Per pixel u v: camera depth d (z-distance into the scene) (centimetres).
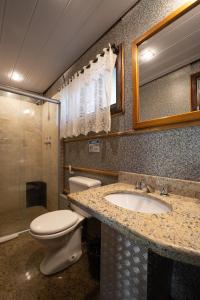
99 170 159
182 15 97
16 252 159
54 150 249
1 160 247
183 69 97
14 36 155
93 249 133
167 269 89
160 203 91
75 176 197
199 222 59
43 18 135
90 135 172
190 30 95
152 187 107
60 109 227
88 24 143
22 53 182
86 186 150
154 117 109
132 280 74
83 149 185
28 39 160
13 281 124
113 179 144
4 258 150
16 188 259
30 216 243
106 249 88
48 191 271
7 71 221
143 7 120
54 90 255
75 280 125
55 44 167
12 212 253
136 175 119
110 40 148
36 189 276
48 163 269
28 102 278
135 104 121
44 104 283
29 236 189
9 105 258
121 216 64
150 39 114
